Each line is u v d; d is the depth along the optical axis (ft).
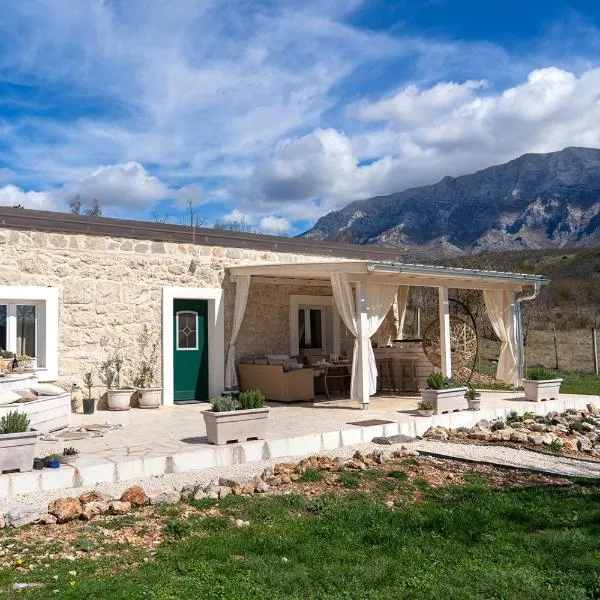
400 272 36.55
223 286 42.19
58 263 35.22
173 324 40.63
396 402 40.19
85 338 36.09
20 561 14.26
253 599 12.36
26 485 20.56
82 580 13.12
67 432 28.73
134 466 22.74
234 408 26.30
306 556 14.74
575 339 79.77
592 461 26.32
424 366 45.52
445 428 32.19
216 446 25.46
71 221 35.78
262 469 24.00
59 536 16.25
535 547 15.57
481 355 68.54
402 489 20.85
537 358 68.95
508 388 48.57
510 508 18.51
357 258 51.88
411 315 79.61
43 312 34.86
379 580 13.46
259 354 44.47
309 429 29.53
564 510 18.44
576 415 38.45
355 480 21.58
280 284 45.83
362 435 29.50
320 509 18.42
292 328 46.52
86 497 19.12
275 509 18.30
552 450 28.14
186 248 40.57
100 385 36.65
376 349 46.85
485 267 98.07
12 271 33.53
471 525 16.96
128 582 12.96
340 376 44.27
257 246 44.39
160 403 38.70
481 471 23.62
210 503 18.89
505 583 13.26
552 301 105.40
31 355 34.58
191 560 14.32
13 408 25.89
